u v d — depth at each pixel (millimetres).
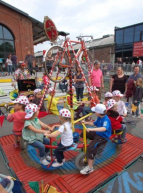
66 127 2525
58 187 2316
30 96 5523
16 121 3172
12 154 3174
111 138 3043
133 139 3795
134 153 3211
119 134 3215
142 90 5051
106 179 2461
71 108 3244
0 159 3033
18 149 3361
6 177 1562
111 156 3100
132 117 5281
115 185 2402
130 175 2617
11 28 13469
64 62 3379
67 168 2764
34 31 17266
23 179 2484
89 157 2496
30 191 2242
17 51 14148
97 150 2629
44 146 2617
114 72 11602
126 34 19188
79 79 5719
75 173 2639
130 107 5410
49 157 2791
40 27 15914
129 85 5293
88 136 2928
